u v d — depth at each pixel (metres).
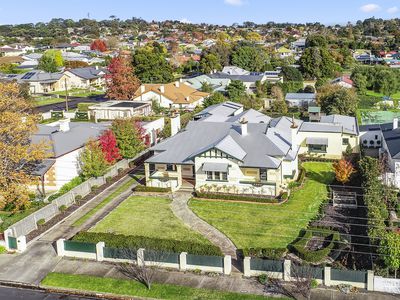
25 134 52.66
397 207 49.06
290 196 54.81
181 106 109.31
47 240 46.12
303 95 114.56
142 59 136.75
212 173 55.78
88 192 57.75
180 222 48.97
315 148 70.94
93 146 58.34
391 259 36.84
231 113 81.88
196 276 39.06
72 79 151.75
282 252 40.91
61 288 38.22
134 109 95.88
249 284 37.69
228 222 48.53
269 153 55.41
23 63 197.38
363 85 139.38
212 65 168.50
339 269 36.88
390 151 58.03
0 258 43.16
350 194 54.34
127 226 48.31
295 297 35.66
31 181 50.59
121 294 37.09
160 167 59.12
